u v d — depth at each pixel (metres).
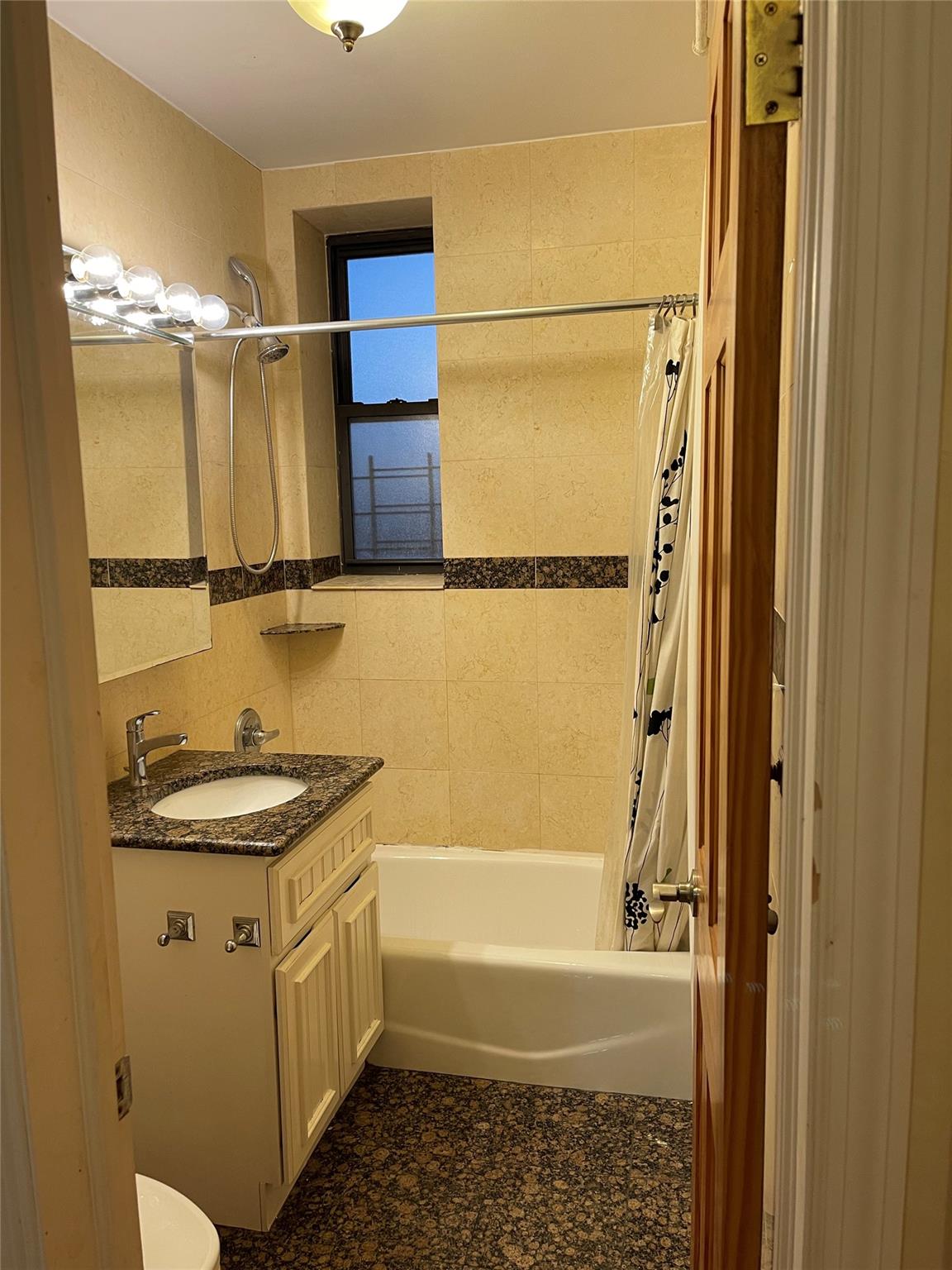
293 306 3.22
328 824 2.08
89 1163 0.75
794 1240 0.70
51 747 0.71
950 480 0.62
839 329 0.60
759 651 0.78
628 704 2.41
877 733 0.63
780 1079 0.72
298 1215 1.98
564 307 2.46
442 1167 2.12
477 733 3.29
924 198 0.59
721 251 0.99
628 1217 1.96
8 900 0.67
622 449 3.04
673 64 2.46
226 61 2.38
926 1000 0.65
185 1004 1.88
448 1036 2.48
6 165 0.66
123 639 2.20
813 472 0.64
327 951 2.06
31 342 0.68
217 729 2.88
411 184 3.07
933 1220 0.67
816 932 0.65
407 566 3.55
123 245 2.39
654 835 2.30
